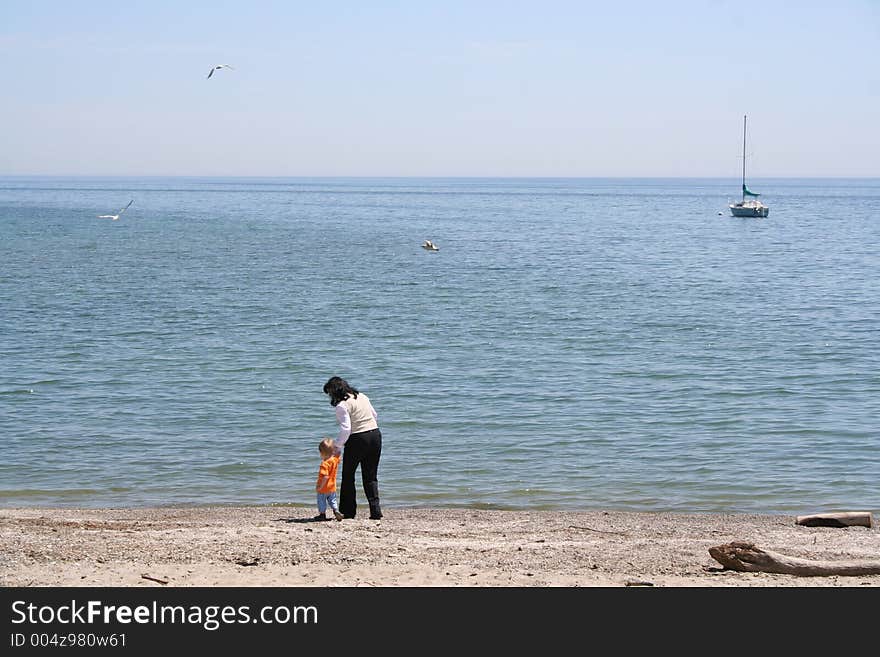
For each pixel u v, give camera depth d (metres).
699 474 19.39
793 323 41.94
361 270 66.00
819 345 35.97
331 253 81.38
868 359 33.00
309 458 20.45
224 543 11.65
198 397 26.44
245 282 57.38
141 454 20.67
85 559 10.74
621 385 28.53
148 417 24.12
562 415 24.67
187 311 44.34
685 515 15.97
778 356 33.59
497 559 11.16
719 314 44.75
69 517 14.84
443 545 11.98
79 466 19.67
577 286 56.84
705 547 12.12
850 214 175.62
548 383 28.75
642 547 12.09
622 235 112.31
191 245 89.69
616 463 20.20
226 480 18.77
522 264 72.06
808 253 85.75
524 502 17.38
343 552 11.30
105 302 47.28
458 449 21.36
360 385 28.31
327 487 14.34
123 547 11.34
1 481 18.55
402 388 27.88
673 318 43.25
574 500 17.52
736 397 26.88
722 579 10.28
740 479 19.00
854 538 12.95
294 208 197.75
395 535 12.69
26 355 32.50
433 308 46.28
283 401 26.03
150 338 36.50
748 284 58.84
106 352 33.28
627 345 35.84
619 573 10.53
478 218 156.25
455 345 35.62
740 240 104.19
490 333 38.59
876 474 19.41
